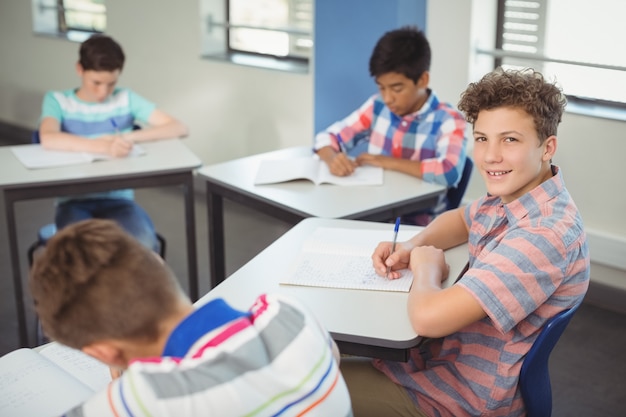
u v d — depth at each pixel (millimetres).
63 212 2979
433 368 1641
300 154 3033
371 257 1894
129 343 950
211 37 4641
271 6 4422
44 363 1399
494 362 1552
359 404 1626
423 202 2580
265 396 916
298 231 2141
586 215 3338
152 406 877
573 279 1521
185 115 4863
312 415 940
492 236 1686
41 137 3059
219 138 4723
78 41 5328
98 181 2799
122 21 5059
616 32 3221
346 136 2975
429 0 3512
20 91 6012
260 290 1759
